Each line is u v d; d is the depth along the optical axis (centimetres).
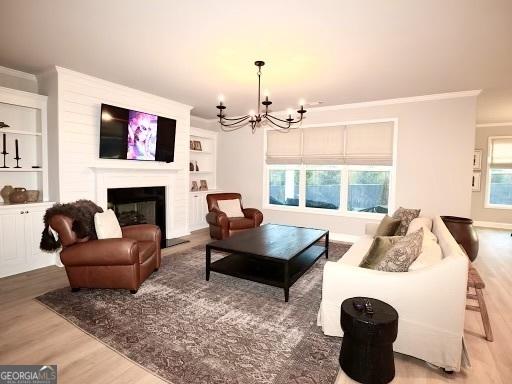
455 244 210
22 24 241
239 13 220
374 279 194
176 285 307
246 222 495
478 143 685
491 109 528
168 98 473
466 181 425
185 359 187
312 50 282
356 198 523
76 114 365
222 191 656
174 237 518
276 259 276
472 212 696
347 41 262
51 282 311
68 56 308
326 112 523
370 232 393
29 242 344
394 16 220
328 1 202
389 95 439
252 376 172
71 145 362
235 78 367
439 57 293
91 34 257
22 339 206
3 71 345
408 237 212
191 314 246
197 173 628
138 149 431
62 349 196
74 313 244
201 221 614
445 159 436
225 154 649
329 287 210
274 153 585
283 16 223
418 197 456
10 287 296
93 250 269
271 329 224
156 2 207
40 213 352
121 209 434
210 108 548
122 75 364
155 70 345
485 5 203
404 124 461
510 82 369
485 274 357
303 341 209
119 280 278
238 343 205
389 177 488
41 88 369
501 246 499
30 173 376
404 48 274
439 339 179
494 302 279
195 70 341
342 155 513
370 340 162
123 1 206
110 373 174
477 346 206
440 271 177
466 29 236
